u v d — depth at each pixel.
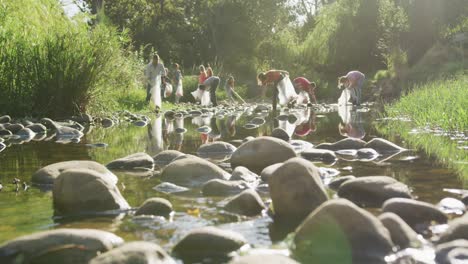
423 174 4.53
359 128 9.25
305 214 3.22
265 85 15.81
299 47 34.28
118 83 14.80
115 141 7.58
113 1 35.53
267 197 3.71
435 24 26.17
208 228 2.70
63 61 10.84
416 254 2.46
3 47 10.45
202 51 35.34
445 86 12.67
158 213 3.31
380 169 4.81
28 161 5.58
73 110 11.02
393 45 26.78
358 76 17.09
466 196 3.47
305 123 10.70
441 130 8.41
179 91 19.17
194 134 8.61
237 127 9.97
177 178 4.45
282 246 2.66
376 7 30.33
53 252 2.52
